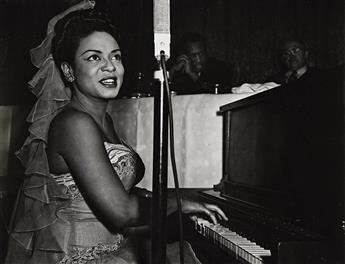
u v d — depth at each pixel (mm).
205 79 5531
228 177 2176
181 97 2723
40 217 1513
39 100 1630
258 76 6789
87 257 1503
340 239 1171
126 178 1604
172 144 1068
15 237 1593
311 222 1338
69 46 1602
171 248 1635
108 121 1809
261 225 1441
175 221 1929
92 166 1435
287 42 4402
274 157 1641
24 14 4719
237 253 1389
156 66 1068
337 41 6637
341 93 1251
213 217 1554
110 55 1608
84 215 1526
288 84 1521
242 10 6801
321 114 1337
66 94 1681
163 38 1063
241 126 2025
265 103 1735
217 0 6789
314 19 6723
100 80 1584
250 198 1815
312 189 1367
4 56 4512
